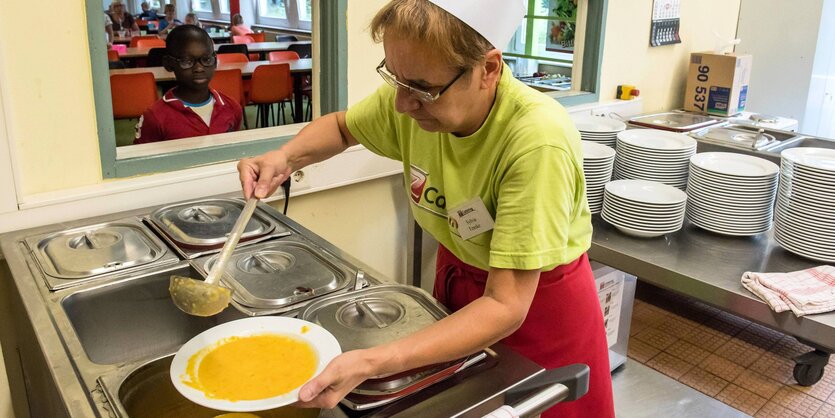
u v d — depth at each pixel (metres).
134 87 3.56
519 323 0.91
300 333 0.99
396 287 1.20
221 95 2.62
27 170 1.43
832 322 1.47
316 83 2.00
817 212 1.73
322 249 1.38
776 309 1.53
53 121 1.44
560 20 4.20
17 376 1.57
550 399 0.90
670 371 2.43
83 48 1.44
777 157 2.43
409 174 1.25
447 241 1.23
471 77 0.92
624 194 2.02
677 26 3.19
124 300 1.21
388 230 2.28
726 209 1.93
